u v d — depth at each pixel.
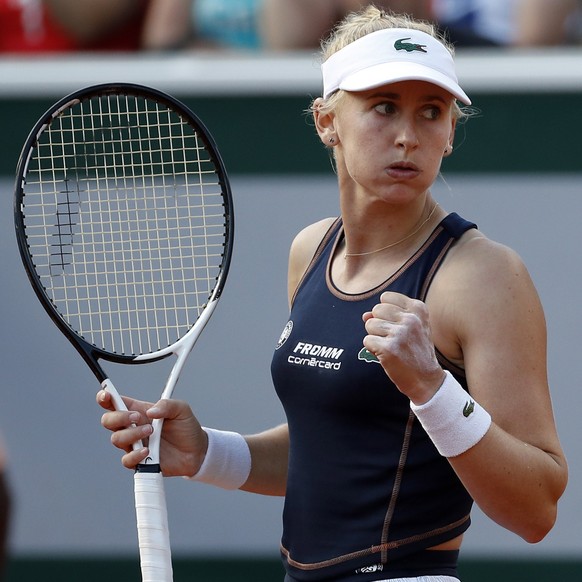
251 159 16.84
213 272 16.25
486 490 7.85
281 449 10.45
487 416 7.78
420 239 8.76
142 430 9.16
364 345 7.75
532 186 16.62
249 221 16.89
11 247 16.91
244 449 10.17
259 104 16.81
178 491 17.27
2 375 17.38
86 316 15.32
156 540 9.12
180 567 17.25
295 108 16.81
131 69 16.89
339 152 9.05
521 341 8.06
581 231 16.56
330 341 8.72
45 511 17.41
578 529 16.62
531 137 16.58
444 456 7.88
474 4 17.33
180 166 16.16
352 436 8.55
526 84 16.48
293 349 8.98
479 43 17.42
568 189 16.58
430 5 17.25
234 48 17.61
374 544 8.50
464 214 16.78
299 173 16.86
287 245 16.91
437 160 8.55
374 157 8.46
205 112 16.84
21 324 17.19
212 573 17.23
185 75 16.83
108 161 15.87
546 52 17.14
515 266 8.24
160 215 15.68
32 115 16.88
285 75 16.77
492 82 16.53
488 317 8.06
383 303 7.75
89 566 17.41
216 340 17.05
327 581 8.74
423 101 8.45
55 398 17.36
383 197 8.50
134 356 9.75
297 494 8.97
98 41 17.84
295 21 17.33
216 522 17.23
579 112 16.47
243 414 17.05
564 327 16.62
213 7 17.58
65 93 16.89
